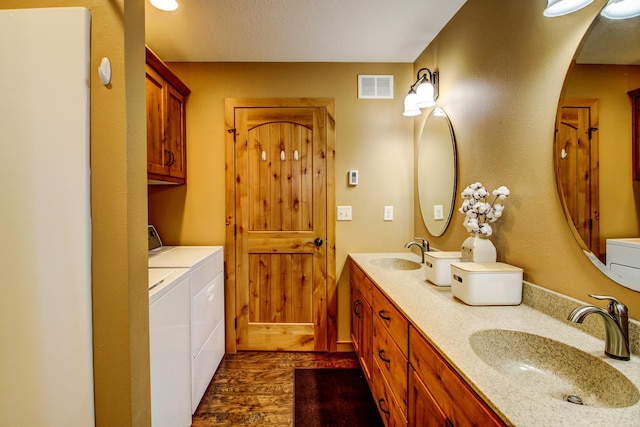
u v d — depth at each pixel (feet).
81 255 3.08
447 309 4.11
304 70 8.26
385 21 6.41
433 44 7.17
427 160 7.61
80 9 3.03
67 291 3.09
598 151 3.23
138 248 3.34
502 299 4.20
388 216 8.48
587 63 3.36
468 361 2.78
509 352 3.43
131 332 3.20
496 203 4.90
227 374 7.33
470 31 5.65
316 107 8.24
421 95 6.35
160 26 6.51
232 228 8.24
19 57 3.03
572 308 3.56
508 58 4.64
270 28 6.61
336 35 6.93
